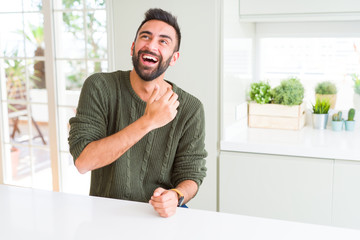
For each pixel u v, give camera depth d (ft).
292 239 4.00
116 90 5.46
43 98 20.53
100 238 4.01
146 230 4.18
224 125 8.68
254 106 9.88
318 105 9.77
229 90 8.89
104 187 5.66
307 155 8.16
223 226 4.29
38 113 20.89
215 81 8.55
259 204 8.57
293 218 8.39
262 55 10.71
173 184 5.90
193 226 4.28
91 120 5.23
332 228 4.24
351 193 7.95
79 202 4.93
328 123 10.21
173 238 4.00
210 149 8.80
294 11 8.68
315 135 9.15
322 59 10.19
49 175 16.37
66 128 11.30
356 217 7.98
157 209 4.48
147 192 5.73
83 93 5.34
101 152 4.76
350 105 10.05
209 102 8.64
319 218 8.22
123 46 9.19
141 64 5.18
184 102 5.71
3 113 12.26
